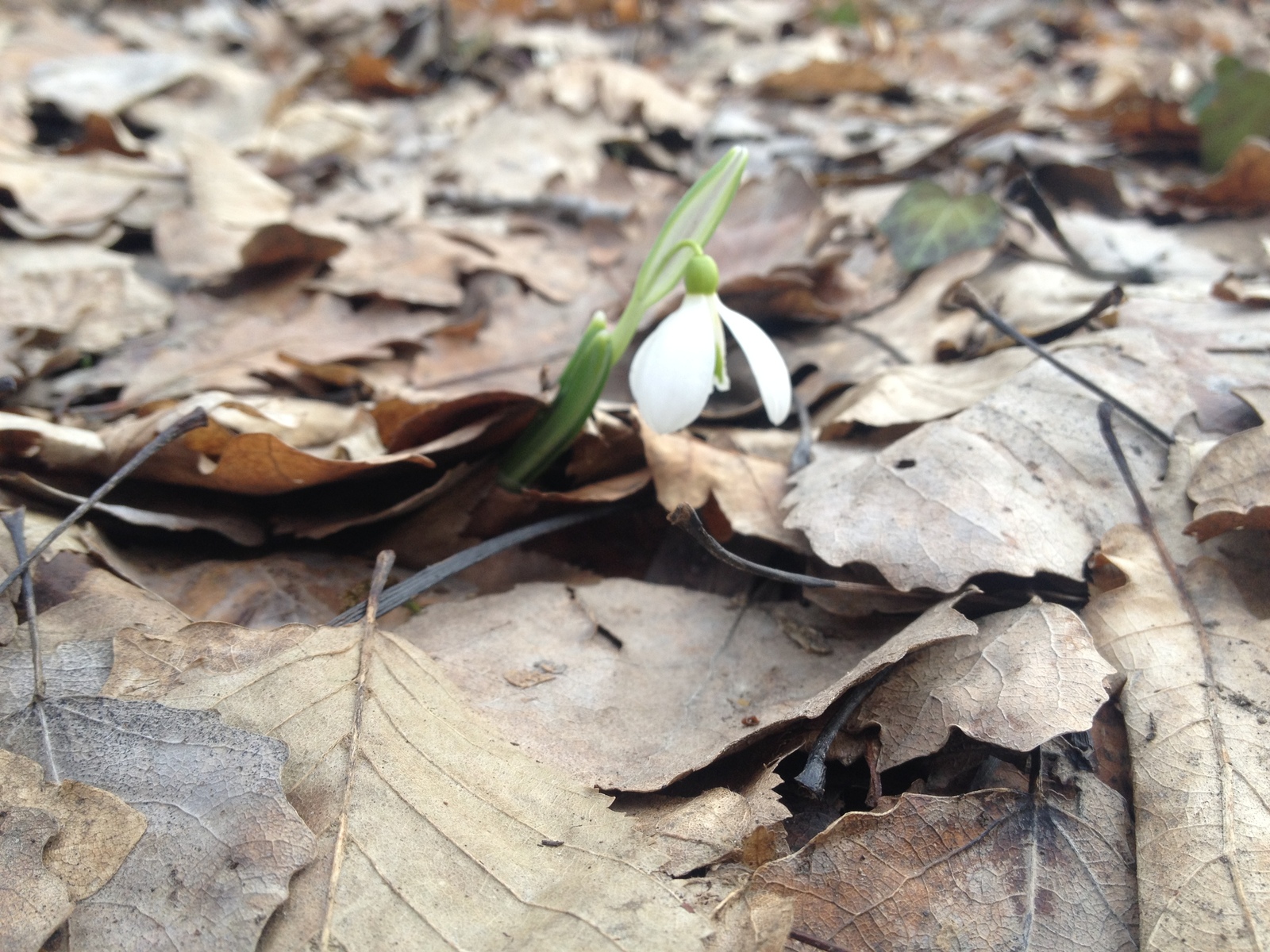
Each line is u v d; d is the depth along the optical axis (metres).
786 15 0.67
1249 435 0.17
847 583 0.17
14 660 0.15
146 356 0.22
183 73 0.38
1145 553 0.17
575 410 0.19
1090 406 0.19
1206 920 0.13
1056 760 0.15
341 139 0.37
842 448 0.20
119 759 0.14
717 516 0.19
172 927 0.12
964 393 0.20
